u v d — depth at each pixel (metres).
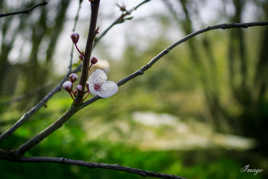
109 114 1.11
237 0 1.17
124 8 0.36
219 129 1.57
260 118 1.60
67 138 0.71
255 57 1.70
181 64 1.65
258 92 1.64
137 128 1.20
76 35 0.31
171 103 1.96
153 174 0.28
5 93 0.80
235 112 1.60
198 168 0.97
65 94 0.82
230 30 1.34
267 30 1.62
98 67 0.33
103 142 0.86
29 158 0.30
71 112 0.30
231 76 1.53
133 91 1.37
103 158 0.75
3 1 0.72
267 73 1.65
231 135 1.58
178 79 2.04
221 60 1.63
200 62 1.33
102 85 0.30
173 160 1.00
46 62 0.79
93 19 0.28
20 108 0.78
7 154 0.29
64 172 0.65
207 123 1.67
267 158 1.33
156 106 1.62
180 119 1.64
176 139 1.25
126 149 0.92
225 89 1.64
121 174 0.73
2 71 0.74
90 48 0.28
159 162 0.90
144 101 1.35
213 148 1.22
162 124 1.36
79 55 0.32
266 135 1.57
